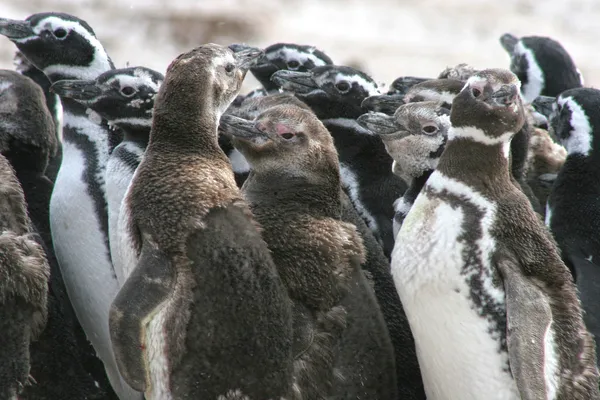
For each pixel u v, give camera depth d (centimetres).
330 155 1147
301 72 1566
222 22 3416
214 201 1024
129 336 946
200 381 970
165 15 3441
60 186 1369
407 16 3634
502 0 3769
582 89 1532
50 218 1359
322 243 1090
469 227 1105
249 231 1016
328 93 1531
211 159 1073
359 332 1080
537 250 1112
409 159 1329
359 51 3256
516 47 1966
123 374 945
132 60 3064
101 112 1345
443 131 1313
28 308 1044
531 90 1917
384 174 1477
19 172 1375
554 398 1071
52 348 1144
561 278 1116
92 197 1352
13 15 3256
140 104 1327
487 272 1095
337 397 1058
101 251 1325
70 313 1346
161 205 1018
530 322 1052
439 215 1120
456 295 1098
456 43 3378
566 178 1477
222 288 980
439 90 1450
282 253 1081
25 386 1107
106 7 3472
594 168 1466
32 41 1513
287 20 3572
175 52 3225
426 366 1139
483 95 1127
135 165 1302
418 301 1116
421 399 1189
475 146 1132
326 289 1072
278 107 1176
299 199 1123
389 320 1193
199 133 1079
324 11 3672
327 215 1129
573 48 3344
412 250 1119
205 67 1098
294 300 1061
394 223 1345
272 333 981
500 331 1094
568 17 3644
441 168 1151
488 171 1132
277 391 978
